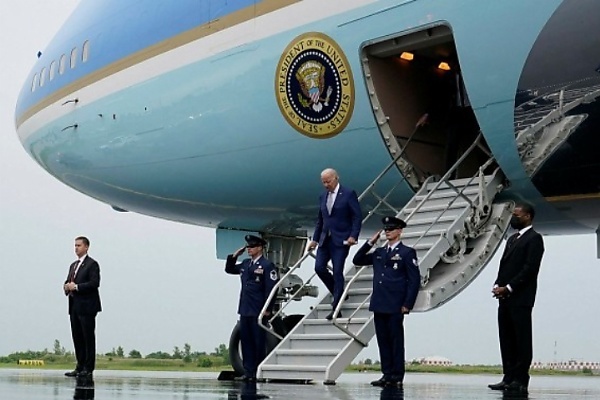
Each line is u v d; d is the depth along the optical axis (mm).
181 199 15625
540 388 14172
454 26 10461
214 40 13594
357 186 12797
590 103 9711
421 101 12328
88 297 12234
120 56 15523
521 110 10273
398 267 9633
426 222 10875
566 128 10023
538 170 10656
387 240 9922
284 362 10734
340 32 11633
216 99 13570
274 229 15930
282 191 13938
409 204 11508
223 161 13977
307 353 10484
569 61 9688
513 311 9305
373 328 10086
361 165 12367
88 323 12219
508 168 10867
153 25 14859
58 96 17219
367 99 11672
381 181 12359
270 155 13266
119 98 15469
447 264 10609
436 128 12523
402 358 9758
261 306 11484
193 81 13953
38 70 18656
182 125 14266
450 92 12789
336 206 10742
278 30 12555
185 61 14102
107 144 15859
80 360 12578
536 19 9812
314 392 8641
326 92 12000
